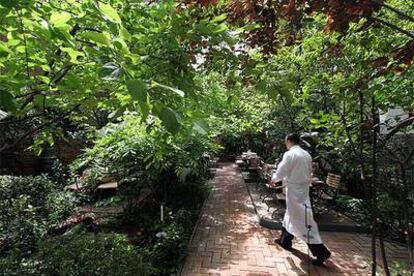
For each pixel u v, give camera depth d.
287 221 4.48
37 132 2.68
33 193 6.16
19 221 4.73
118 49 1.30
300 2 1.43
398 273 3.52
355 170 6.38
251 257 4.36
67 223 5.71
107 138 5.11
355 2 1.25
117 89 1.77
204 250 4.61
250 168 10.98
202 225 5.91
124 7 2.23
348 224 5.60
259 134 14.85
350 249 4.68
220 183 10.67
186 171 6.96
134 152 5.16
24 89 1.92
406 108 2.45
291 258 4.33
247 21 1.70
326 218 6.00
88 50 1.41
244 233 5.43
